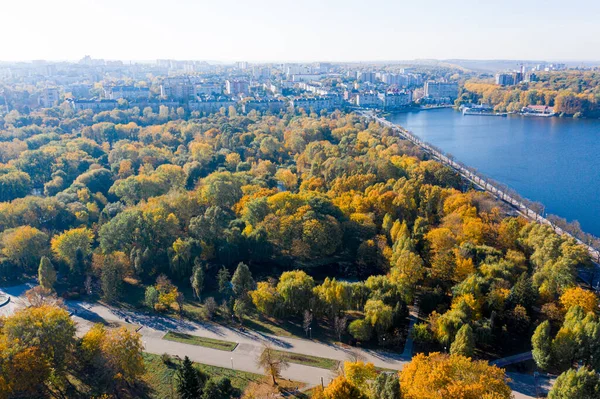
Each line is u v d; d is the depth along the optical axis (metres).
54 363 161.38
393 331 192.50
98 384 161.25
